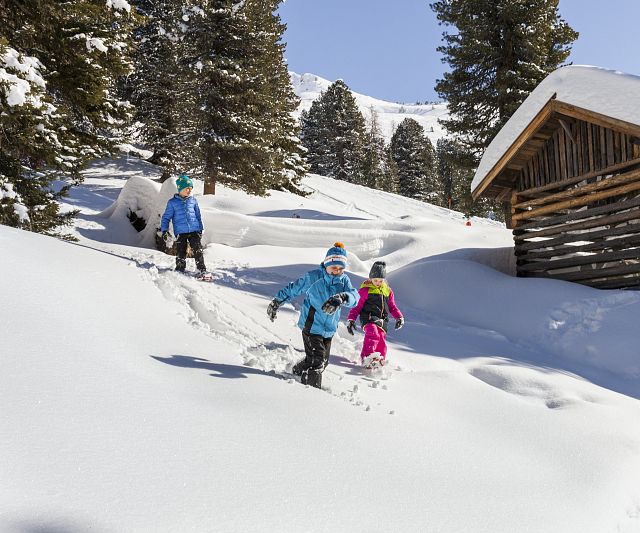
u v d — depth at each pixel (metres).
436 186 65.50
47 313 3.72
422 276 10.91
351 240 14.37
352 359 5.46
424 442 3.19
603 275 9.55
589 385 5.46
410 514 2.25
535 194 11.58
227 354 4.24
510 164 11.90
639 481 3.21
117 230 15.12
